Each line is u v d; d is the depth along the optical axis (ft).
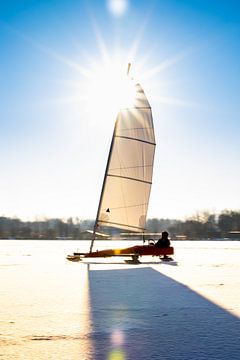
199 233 549.54
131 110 77.66
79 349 17.93
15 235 556.51
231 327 22.08
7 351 17.62
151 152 78.54
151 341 19.25
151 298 31.71
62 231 571.28
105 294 33.78
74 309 27.02
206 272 53.88
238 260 82.33
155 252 76.84
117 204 76.89
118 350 17.76
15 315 24.98
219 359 16.48
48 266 63.98
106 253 75.72
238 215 563.07
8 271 55.11
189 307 27.89
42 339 19.56
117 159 76.84
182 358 16.62
